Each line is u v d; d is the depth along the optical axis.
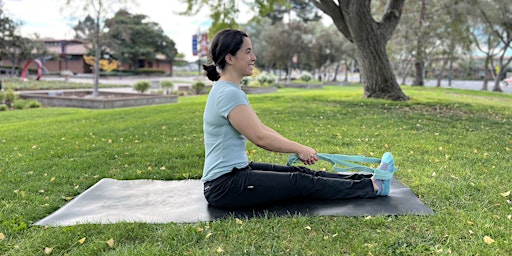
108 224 2.91
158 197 3.52
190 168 4.57
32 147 6.06
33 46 41.47
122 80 43.81
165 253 2.47
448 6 21.62
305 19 37.12
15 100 17.27
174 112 10.04
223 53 2.89
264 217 2.94
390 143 5.76
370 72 11.77
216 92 2.93
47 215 3.23
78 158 5.25
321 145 5.70
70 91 22.80
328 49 40.28
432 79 57.91
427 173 4.14
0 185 4.04
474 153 5.10
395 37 24.17
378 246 2.50
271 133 2.94
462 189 3.58
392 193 3.38
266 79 29.25
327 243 2.56
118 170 4.59
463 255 2.38
